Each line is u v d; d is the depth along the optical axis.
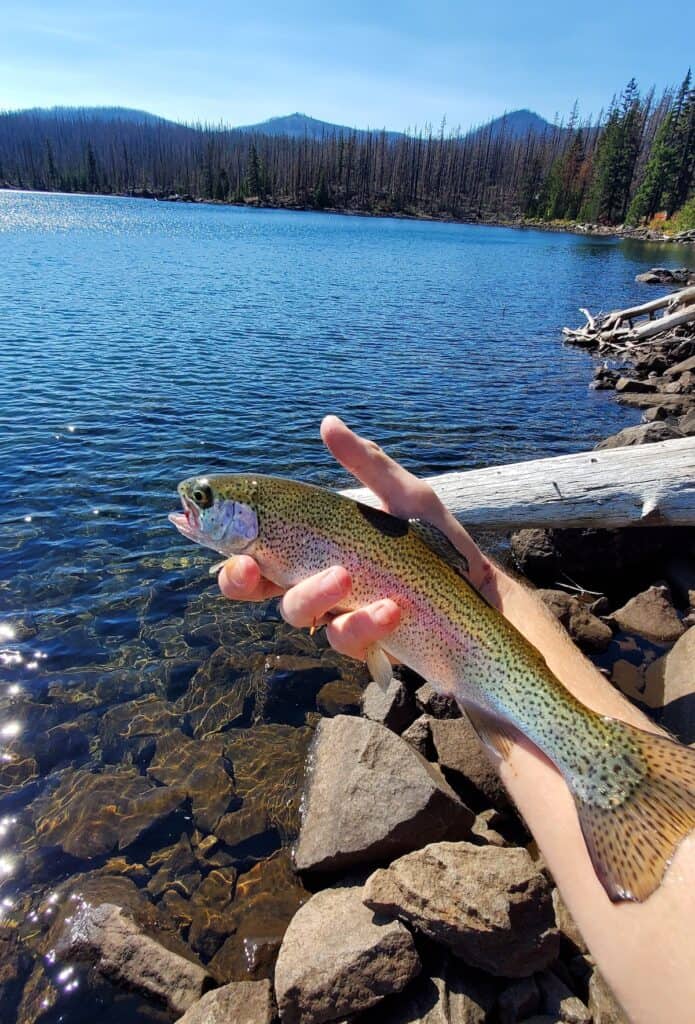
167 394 18.53
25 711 6.76
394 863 4.33
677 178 118.94
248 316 32.62
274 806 5.62
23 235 72.69
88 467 13.08
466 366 24.66
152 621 8.36
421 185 199.12
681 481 8.68
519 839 5.25
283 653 7.75
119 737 6.44
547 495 9.08
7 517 10.91
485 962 3.89
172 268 51.06
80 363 21.38
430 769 5.32
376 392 20.27
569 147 158.00
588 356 27.64
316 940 4.10
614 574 9.63
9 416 15.86
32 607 8.55
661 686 6.93
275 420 16.73
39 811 5.60
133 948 4.41
